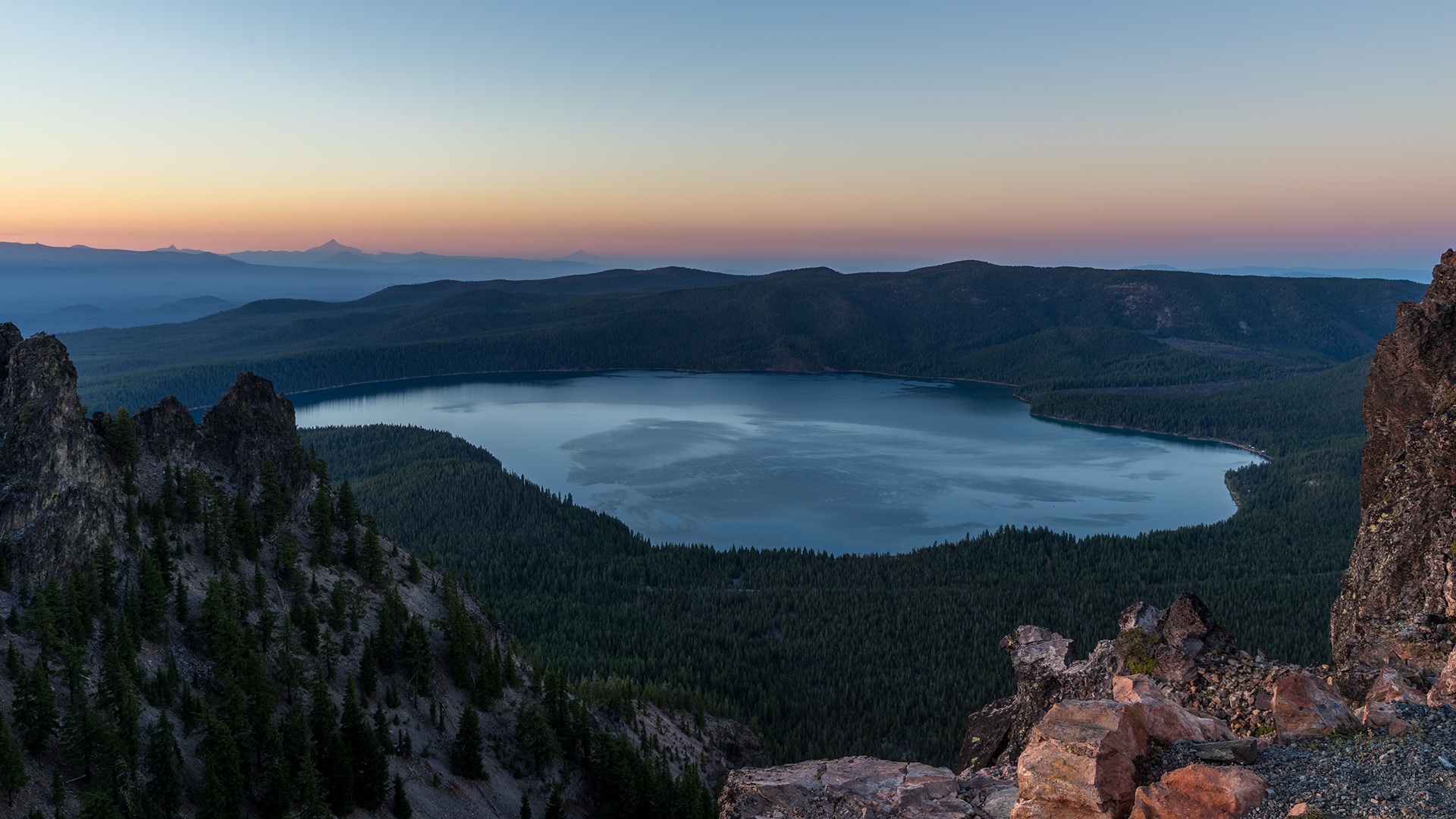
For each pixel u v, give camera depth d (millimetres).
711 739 155250
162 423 117938
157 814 68750
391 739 97125
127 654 80562
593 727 124938
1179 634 46500
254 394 129500
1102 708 31438
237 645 90062
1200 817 26469
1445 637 47594
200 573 102188
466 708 101625
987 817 36812
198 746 77875
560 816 99812
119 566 91125
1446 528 50656
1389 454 62000
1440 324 59812
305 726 83500
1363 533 58000
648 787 112062
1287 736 30922
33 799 62844
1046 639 59094
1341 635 56750
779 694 188000
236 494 119438
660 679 189125
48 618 77125
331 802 81625
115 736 69062
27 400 93000
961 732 166000
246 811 76438
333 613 109188
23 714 66500
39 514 87625
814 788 41469
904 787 40000
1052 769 29859
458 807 94000
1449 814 24031
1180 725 32219
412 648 109062
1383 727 30281
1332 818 24703
